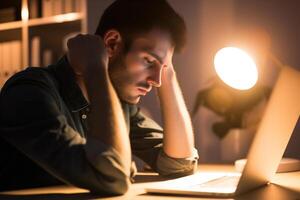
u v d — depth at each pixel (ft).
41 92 3.63
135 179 4.48
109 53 4.18
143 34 4.02
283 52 8.42
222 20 9.15
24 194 3.46
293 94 3.25
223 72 4.75
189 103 9.45
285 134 3.60
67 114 4.07
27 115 3.49
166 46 4.08
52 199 3.20
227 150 8.85
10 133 3.49
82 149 3.35
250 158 3.10
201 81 9.33
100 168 3.27
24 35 11.07
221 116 8.49
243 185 3.27
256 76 4.66
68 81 4.20
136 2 4.11
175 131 4.89
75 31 11.10
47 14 10.87
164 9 4.10
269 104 2.98
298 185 3.90
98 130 3.41
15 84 3.71
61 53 11.10
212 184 3.63
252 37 8.78
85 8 10.05
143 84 4.20
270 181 4.02
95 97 3.51
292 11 8.34
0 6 12.25
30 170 3.85
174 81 5.07
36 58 10.98
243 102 7.88
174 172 4.76
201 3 9.40
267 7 8.62
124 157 3.40
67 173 3.29
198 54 9.40
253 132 8.44
